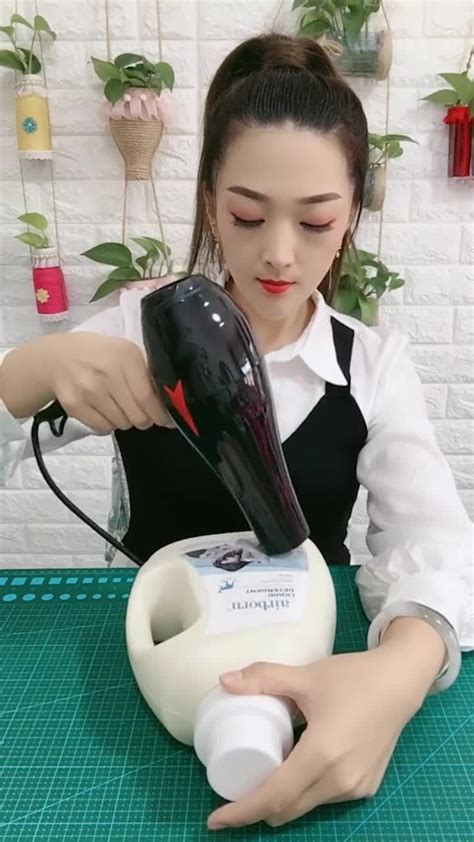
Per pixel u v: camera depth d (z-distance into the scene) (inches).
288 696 16.4
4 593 25.4
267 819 15.6
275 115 20.6
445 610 19.6
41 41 50.9
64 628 23.2
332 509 28.9
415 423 27.4
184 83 51.8
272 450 18.4
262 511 19.3
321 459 27.8
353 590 25.0
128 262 52.1
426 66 51.4
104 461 59.6
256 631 17.8
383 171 51.0
